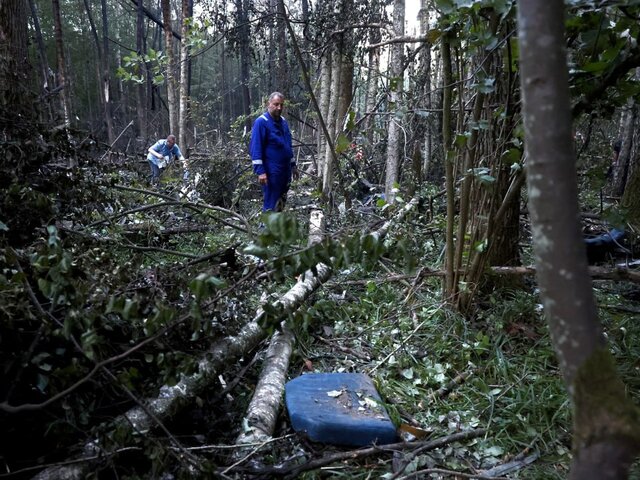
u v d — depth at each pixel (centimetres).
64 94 854
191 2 1225
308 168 1073
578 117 289
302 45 816
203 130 1422
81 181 352
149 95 1898
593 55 252
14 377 184
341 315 373
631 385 273
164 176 678
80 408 183
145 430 192
